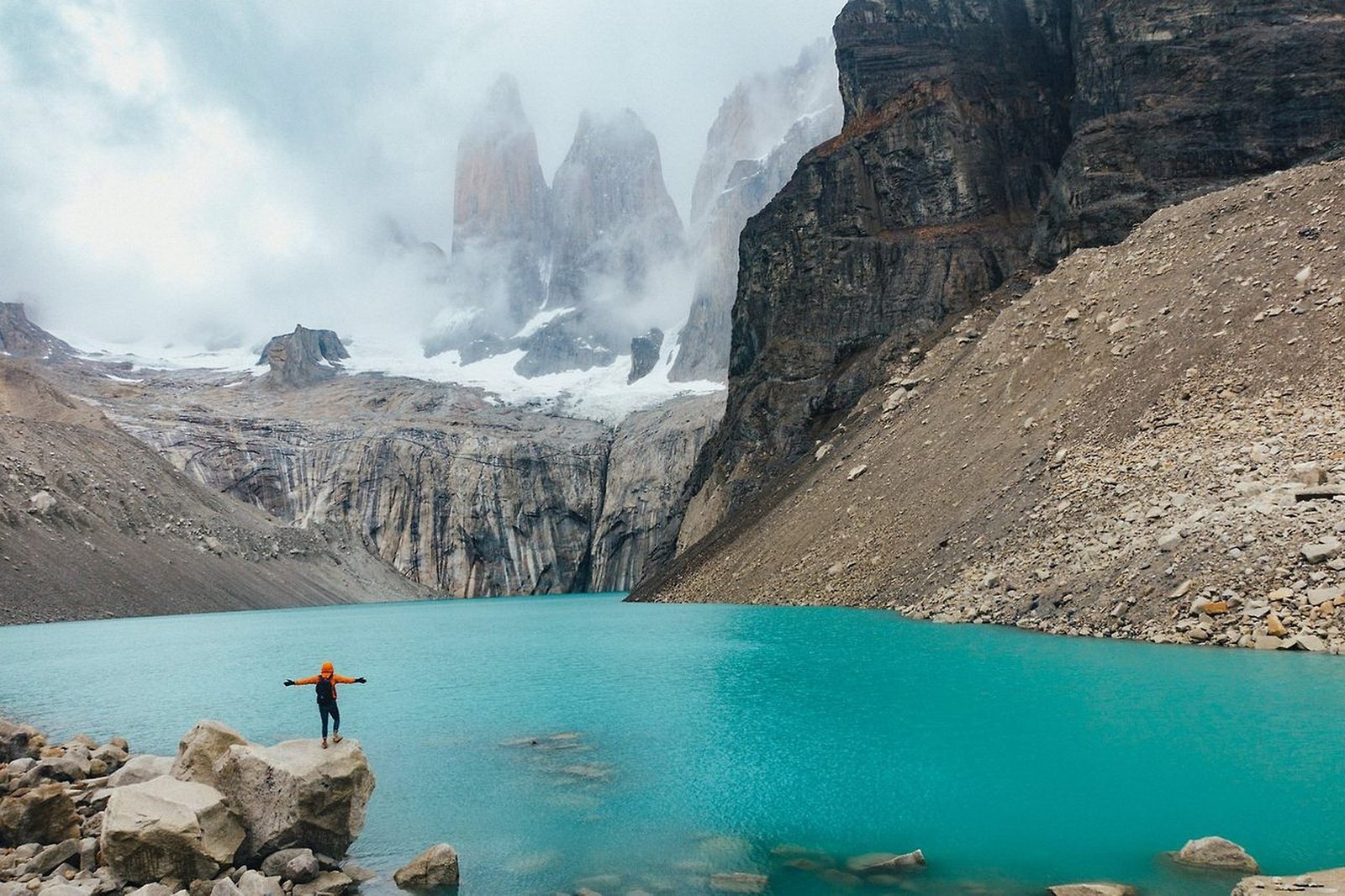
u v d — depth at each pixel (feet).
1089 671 76.79
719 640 124.26
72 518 258.78
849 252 255.09
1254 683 68.08
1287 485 93.30
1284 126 190.80
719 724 71.92
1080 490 119.85
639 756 64.03
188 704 92.12
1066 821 47.29
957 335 210.79
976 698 72.69
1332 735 56.34
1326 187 144.97
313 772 47.65
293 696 96.12
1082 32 234.17
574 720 76.84
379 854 48.03
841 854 45.34
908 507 157.69
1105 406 135.64
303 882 44.09
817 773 57.11
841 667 91.45
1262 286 133.69
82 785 56.24
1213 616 84.12
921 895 39.81
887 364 228.63
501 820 52.11
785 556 182.80
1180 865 41.39
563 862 45.68
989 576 116.88
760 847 46.73
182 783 47.70
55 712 88.53
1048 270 208.95
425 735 73.10
